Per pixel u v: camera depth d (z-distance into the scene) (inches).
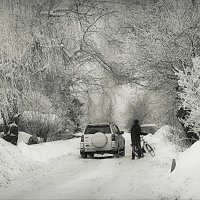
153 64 978.7
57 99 1095.0
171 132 931.3
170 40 960.9
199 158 473.1
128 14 1144.2
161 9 1079.6
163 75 984.3
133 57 1015.6
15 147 773.3
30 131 1119.0
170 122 1058.7
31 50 984.3
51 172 637.3
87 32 1153.4
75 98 1211.2
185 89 611.2
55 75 1040.2
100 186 489.4
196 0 1035.9
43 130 1117.1
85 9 1165.1
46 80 1037.8
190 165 474.9
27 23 1004.6
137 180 524.7
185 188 413.7
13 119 955.3
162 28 990.4
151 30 1000.2
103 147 877.8
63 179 558.6
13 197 433.4
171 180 471.8
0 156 658.2
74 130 1427.2
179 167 491.5
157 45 965.8
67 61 1090.7
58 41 1050.7
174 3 1056.8
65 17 1115.3
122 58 1065.5
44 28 1040.8
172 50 945.5
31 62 975.6
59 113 1138.7
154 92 1080.8
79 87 1187.9
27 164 701.3
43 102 1060.5
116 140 890.1
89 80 1177.4
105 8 1171.9
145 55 979.9
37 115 1109.7
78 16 1136.8
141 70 1010.1
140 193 433.7
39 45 1015.6
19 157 727.1
